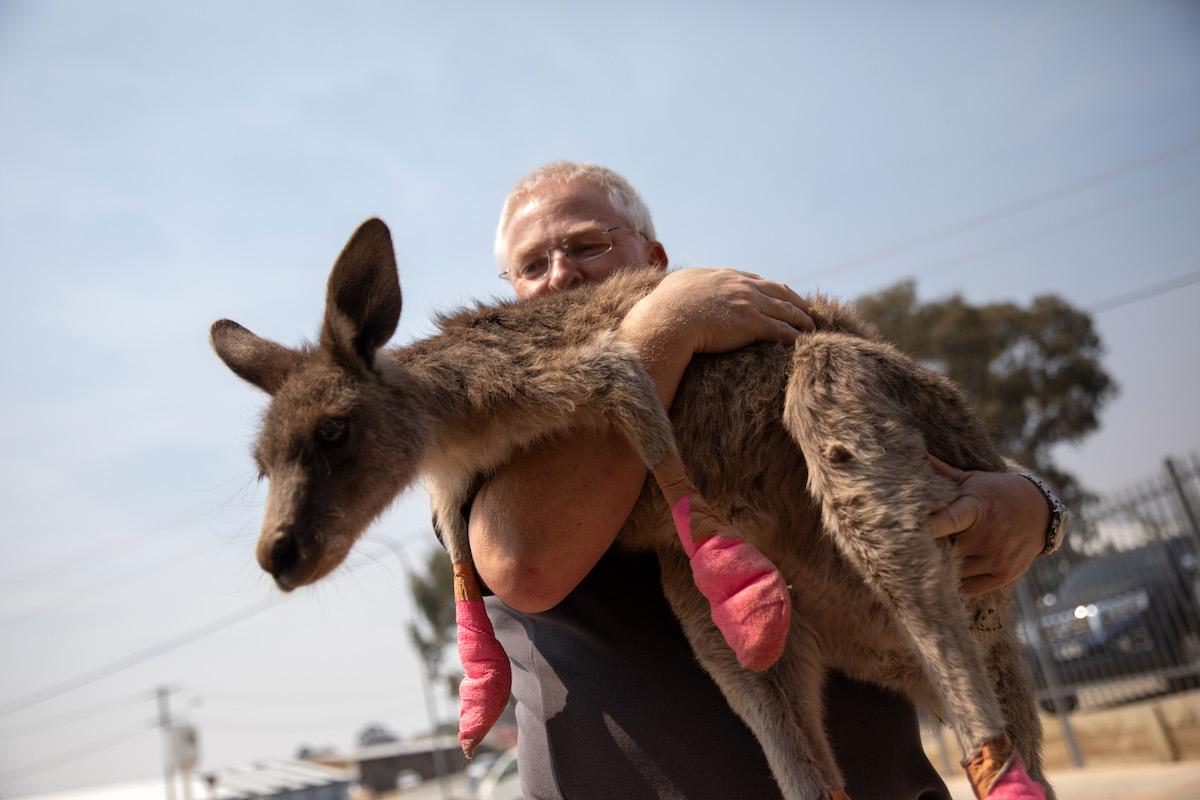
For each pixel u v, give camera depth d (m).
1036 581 13.12
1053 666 12.77
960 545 2.75
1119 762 11.88
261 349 3.19
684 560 3.00
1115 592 12.09
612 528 2.85
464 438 3.03
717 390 3.01
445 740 45.41
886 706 3.16
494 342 3.09
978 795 2.44
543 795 3.10
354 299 2.97
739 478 3.00
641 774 2.92
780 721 2.80
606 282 3.30
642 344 2.89
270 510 2.80
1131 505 11.70
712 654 2.90
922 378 3.06
